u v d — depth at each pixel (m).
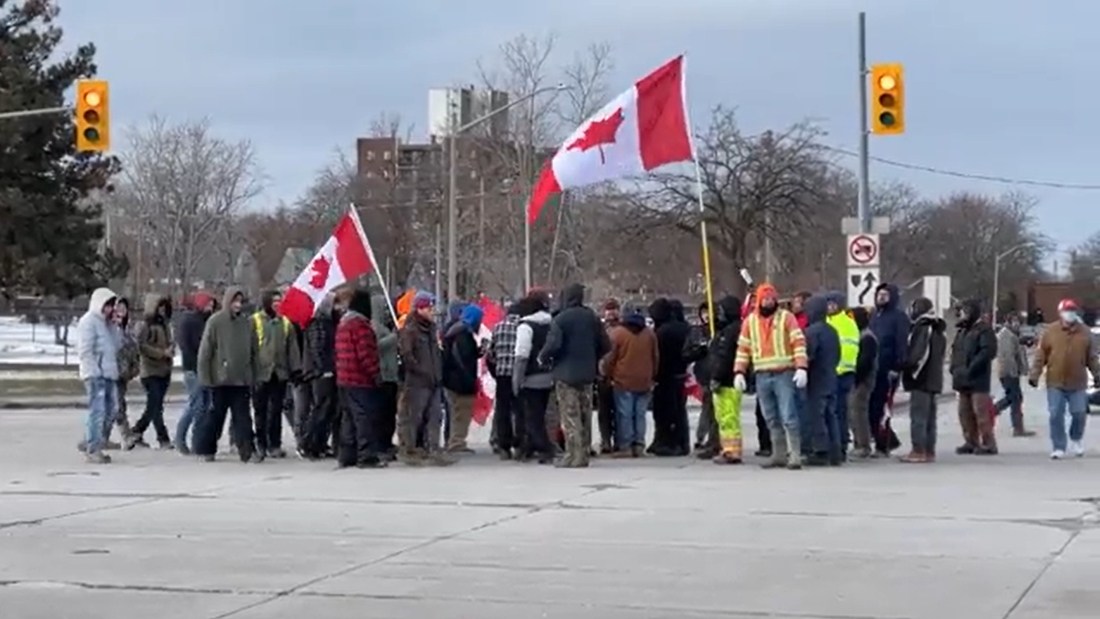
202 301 19.70
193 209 72.38
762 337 17.33
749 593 9.60
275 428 19.16
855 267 25.16
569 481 16.08
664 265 61.88
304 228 88.38
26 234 46.22
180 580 10.23
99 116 29.53
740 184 56.81
